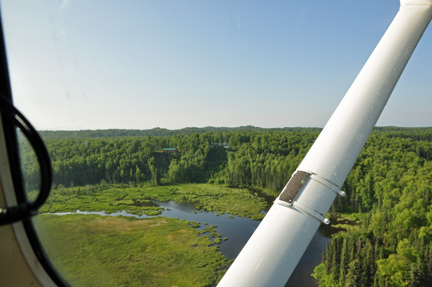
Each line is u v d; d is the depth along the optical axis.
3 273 1.77
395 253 47.56
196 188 89.25
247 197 82.56
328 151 3.41
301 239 2.88
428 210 55.16
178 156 103.69
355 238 50.97
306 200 3.05
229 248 46.28
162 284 32.19
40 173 1.24
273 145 102.12
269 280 2.70
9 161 1.58
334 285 39.78
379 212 57.84
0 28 1.60
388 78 3.86
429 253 43.62
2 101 1.08
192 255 41.22
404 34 4.10
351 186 68.94
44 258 1.97
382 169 70.44
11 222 1.17
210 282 34.81
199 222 58.81
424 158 70.50
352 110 3.71
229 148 110.12
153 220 51.03
